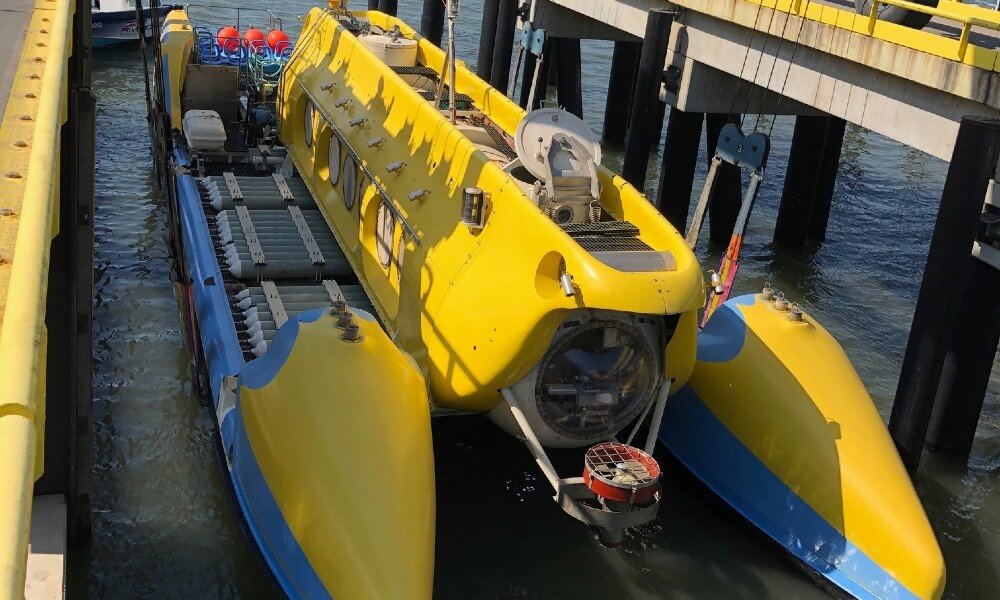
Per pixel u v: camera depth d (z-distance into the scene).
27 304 3.08
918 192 19.17
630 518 6.66
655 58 12.77
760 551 8.02
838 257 15.70
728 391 8.26
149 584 7.31
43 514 6.74
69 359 6.77
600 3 15.94
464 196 7.67
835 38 10.88
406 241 8.59
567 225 7.48
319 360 6.93
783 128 23.20
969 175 8.57
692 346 7.34
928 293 9.02
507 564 7.77
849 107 10.94
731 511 8.19
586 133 8.17
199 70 13.66
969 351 9.70
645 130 13.11
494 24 17.66
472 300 7.38
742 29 12.44
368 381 6.79
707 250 15.52
